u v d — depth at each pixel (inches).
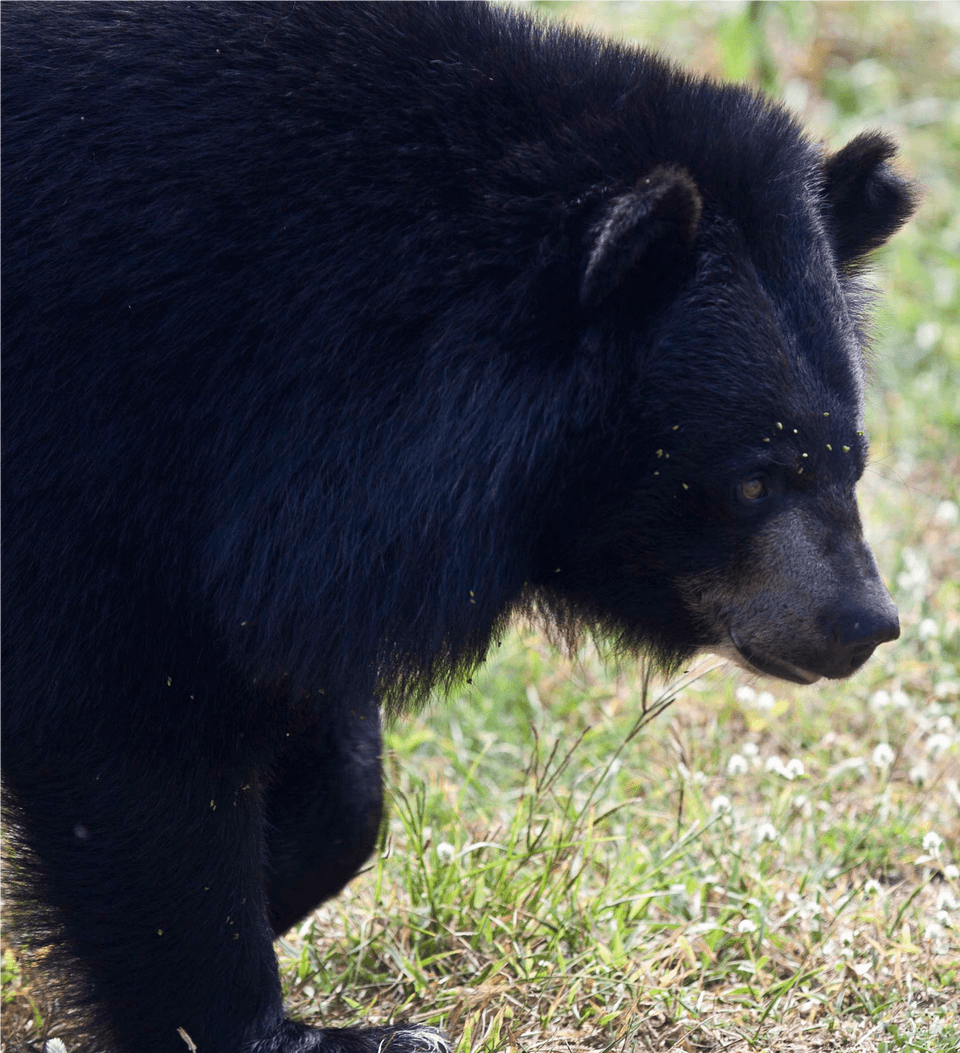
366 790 274.5
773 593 234.1
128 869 231.3
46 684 223.6
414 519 223.0
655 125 234.1
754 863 309.0
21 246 222.1
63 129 225.0
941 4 735.1
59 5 236.7
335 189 223.9
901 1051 245.3
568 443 228.1
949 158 637.3
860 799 338.0
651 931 284.2
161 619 226.2
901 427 488.7
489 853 308.8
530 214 223.8
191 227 221.3
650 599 247.9
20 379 221.5
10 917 244.5
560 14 671.8
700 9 700.7
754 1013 262.8
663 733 362.3
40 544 222.4
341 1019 272.4
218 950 239.5
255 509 223.3
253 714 237.0
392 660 230.1
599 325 223.5
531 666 386.3
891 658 389.4
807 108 661.3
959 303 545.3
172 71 227.5
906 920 294.7
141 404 221.1
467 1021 257.3
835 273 243.0
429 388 221.8
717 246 228.5
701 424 226.4
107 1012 244.5
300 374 222.5
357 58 230.8
